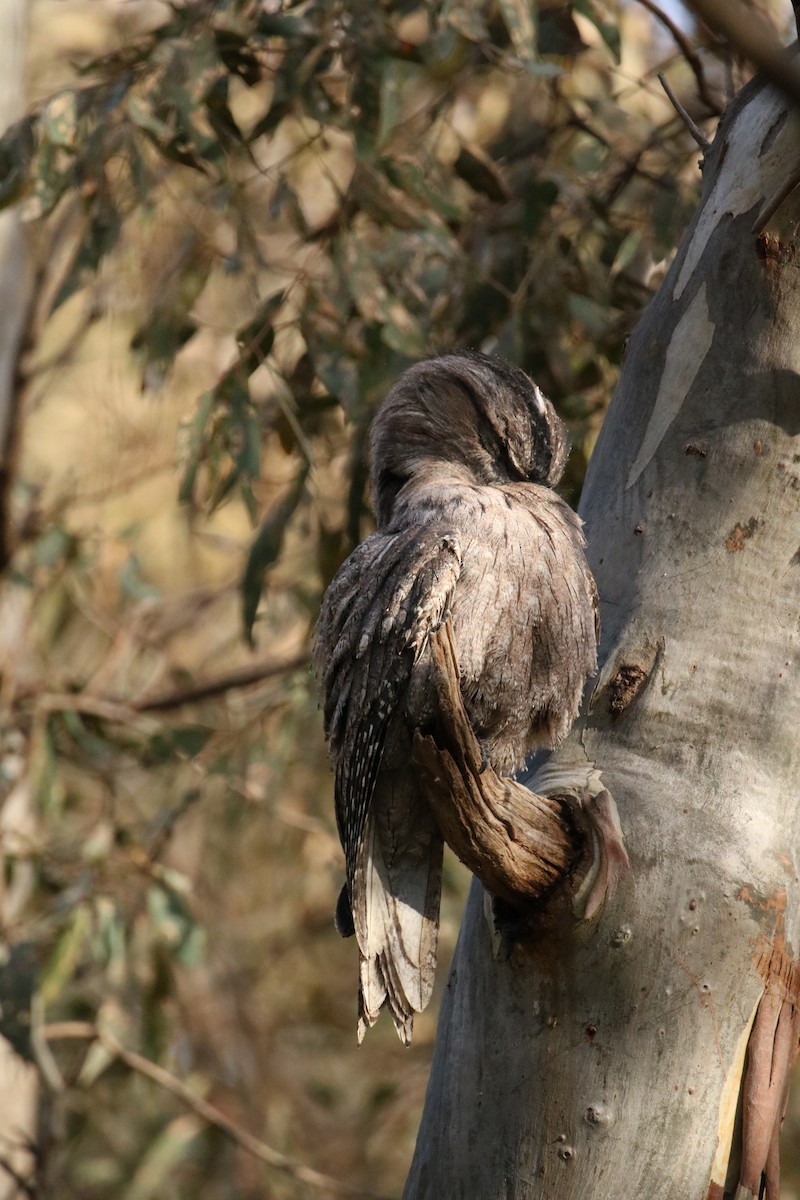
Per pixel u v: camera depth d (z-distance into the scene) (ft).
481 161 35.65
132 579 42.45
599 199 36.29
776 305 22.47
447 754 18.88
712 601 22.03
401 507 24.64
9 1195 40.60
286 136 43.09
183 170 39.17
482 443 26.30
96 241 33.50
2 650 41.11
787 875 20.89
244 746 42.16
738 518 22.21
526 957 20.51
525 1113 20.29
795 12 21.86
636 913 20.24
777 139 22.84
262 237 41.55
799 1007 20.74
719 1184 19.99
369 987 21.76
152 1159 43.24
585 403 36.19
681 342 23.11
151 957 40.04
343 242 33.27
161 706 42.88
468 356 27.76
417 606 22.07
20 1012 34.91
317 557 36.42
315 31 31.94
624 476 23.31
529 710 22.77
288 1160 40.68
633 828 20.70
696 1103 20.10
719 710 21.56
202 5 33.35
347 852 23.30
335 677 23.81
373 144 31.78
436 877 22.90
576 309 35.09
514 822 19.83
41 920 38.09
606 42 33.06
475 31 31.09
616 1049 20.20
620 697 21.94
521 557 22.47
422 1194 20.92
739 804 21.06
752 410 22.40
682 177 38.37
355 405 33.53
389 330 32.55
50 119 31.14
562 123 37.14
